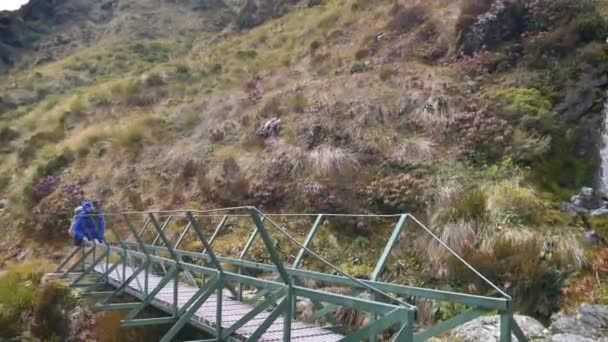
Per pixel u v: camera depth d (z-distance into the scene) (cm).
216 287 640
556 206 935
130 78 2522
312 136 1287
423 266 888
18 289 1030
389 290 601
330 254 1009
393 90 1335
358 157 1181
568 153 1051
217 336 636
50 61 3838
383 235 1005
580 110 1103
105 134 1800
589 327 680
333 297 501
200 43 3284
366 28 1903
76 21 4625
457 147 1111
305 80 1614
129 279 897
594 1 1345
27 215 1566
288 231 1106
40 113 2433
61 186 1606
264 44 2456
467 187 1002
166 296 858
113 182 1550
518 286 774
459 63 1374
